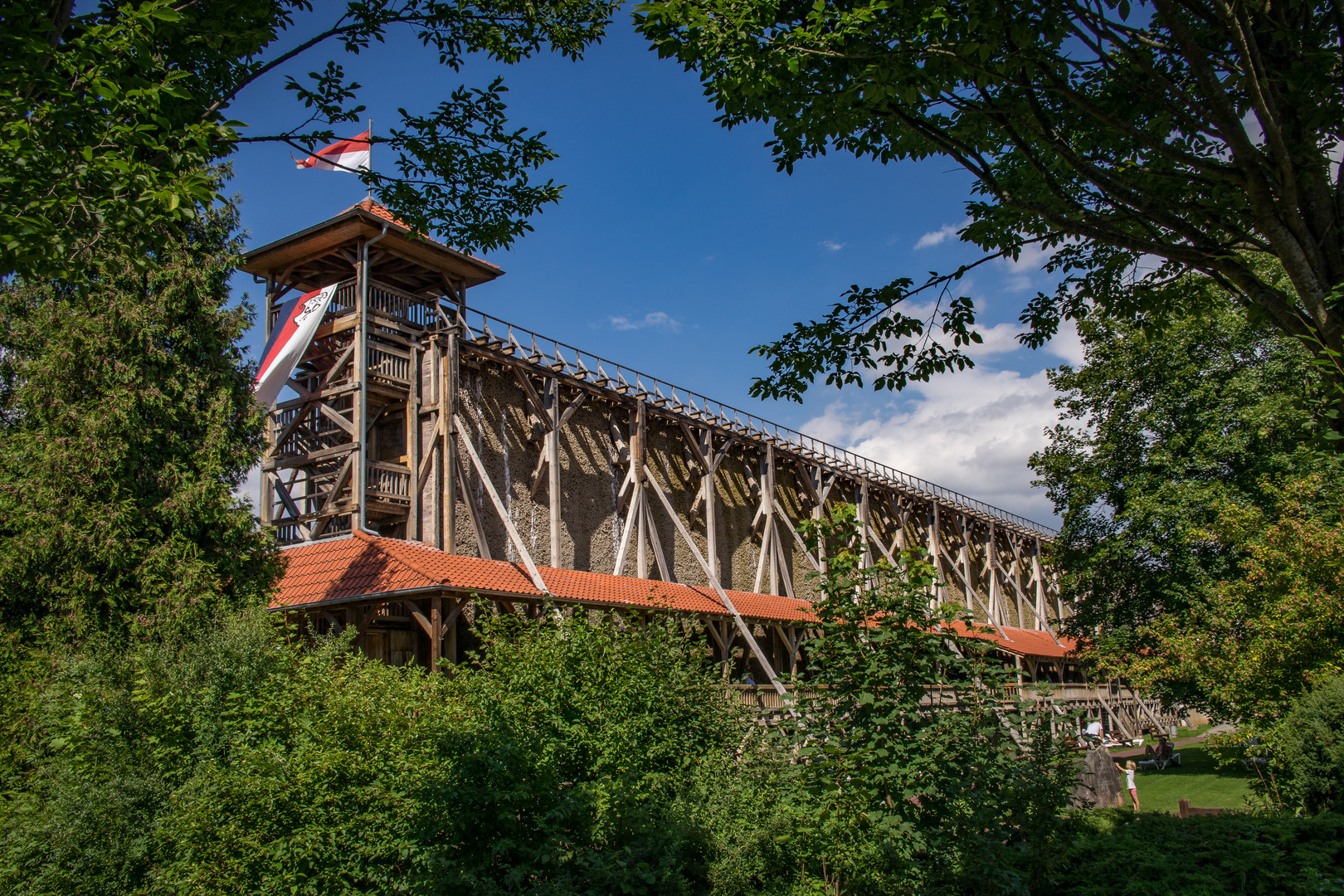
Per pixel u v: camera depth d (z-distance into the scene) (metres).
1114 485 25.92
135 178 6.67
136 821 9.05
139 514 12.50
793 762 8.86
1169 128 7.77
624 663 11.77
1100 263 9.39
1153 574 24.28
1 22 6.38
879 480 37.03
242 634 10.20
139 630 11.57
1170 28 6.09
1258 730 12.34
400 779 8.41
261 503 21.41
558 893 7.39
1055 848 7.04
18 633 11.82
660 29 7.19
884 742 6.73
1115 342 25.34
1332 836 7.80
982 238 9.50
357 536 18.94
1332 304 5.89
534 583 18.75
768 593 30.19
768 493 30.62
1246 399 22.41
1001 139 8.47
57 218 6.85
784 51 6.80
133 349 13.32
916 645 6.81
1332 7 6.39
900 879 6.66
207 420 13.73
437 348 21.22
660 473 27.14
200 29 8.23
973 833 6.51
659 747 11.09
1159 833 8.20
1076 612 28.03
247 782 8.10
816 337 8.96
